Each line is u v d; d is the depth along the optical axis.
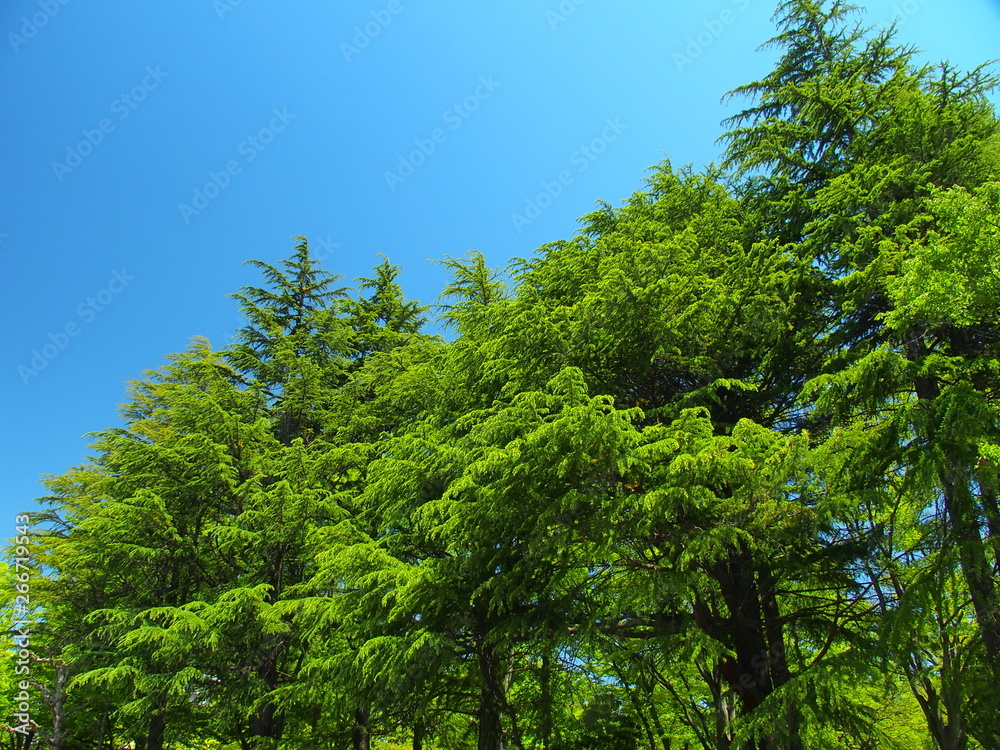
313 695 11.39
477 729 13.70
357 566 10.08
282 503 13.42
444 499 8.97
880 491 8.68
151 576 15.42
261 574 14.73
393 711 12.08
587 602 9.62
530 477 8.71
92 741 17.36
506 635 9.23
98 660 13.59
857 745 10.57
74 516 16.94
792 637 11.91
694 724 12.81
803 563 9.73
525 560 9.35
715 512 8.77
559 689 11.09
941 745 9.40
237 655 12.94
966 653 8.57
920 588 8.03
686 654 8.52
